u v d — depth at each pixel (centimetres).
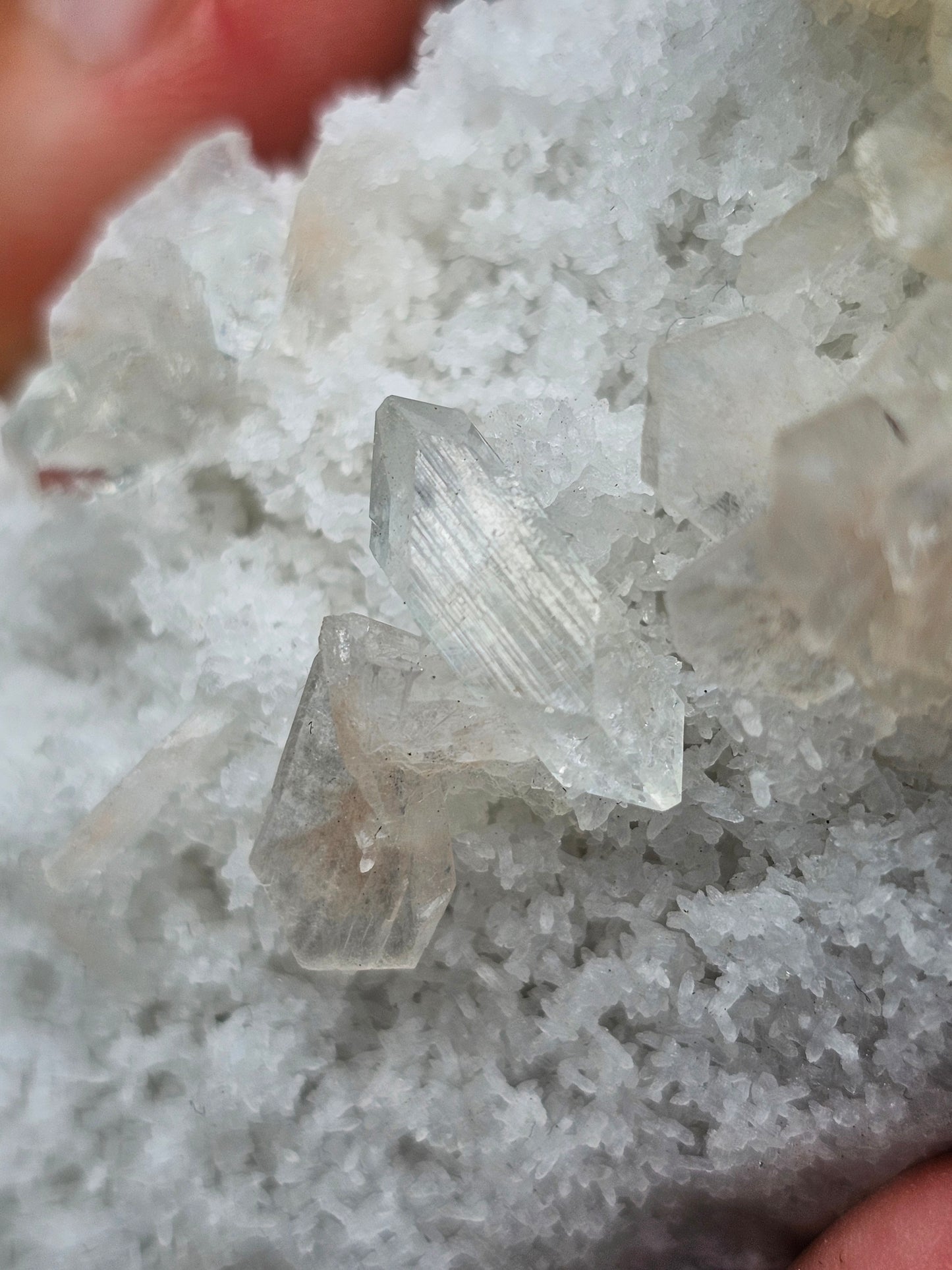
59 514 6
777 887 5
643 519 5
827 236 5
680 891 5
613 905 5
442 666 5
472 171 6
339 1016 5
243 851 5
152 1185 5
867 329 5
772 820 5
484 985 5
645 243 6
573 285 6
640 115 6
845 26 6
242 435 6
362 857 5
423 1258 5
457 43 6
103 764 5
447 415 5
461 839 5
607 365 6
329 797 5
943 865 5
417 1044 5
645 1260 5
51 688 6
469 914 5
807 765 5
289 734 5
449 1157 5
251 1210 5
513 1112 5
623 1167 5
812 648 5
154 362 6
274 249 6
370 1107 5
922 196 5
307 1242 5
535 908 5
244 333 6
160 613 6
